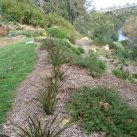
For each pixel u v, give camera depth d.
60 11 59.53
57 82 7.66
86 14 70.81
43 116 6.17
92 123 5.81
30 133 5.41
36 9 43.06
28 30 30.75
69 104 6.52
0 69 10.84
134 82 12.16
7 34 26.80
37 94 7.27
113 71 12.80
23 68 10.56
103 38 36.47
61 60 9.66
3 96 7.69
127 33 31.31
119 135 5.62
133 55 26.98
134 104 8.10
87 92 6.94
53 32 27.86
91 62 10.80
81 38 34.09
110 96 6.84
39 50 13.61
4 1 36.03
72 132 5.59
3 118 6.30
